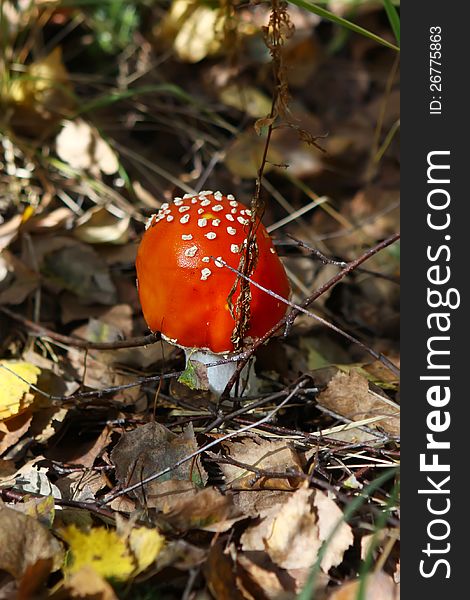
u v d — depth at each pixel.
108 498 0.60
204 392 0.68
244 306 0.62
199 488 0.61
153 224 0.64
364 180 0.89
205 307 0.62
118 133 0.86
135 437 0.63
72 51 0.90
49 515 0.59
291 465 0.62
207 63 0.91
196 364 0.64
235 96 0.88
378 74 0.97
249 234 0.61
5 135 0.81
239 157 0.85
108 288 0.75
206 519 0.59
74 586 0.55
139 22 0.93
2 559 0.57
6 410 0.65
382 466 0.62
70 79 0.87
